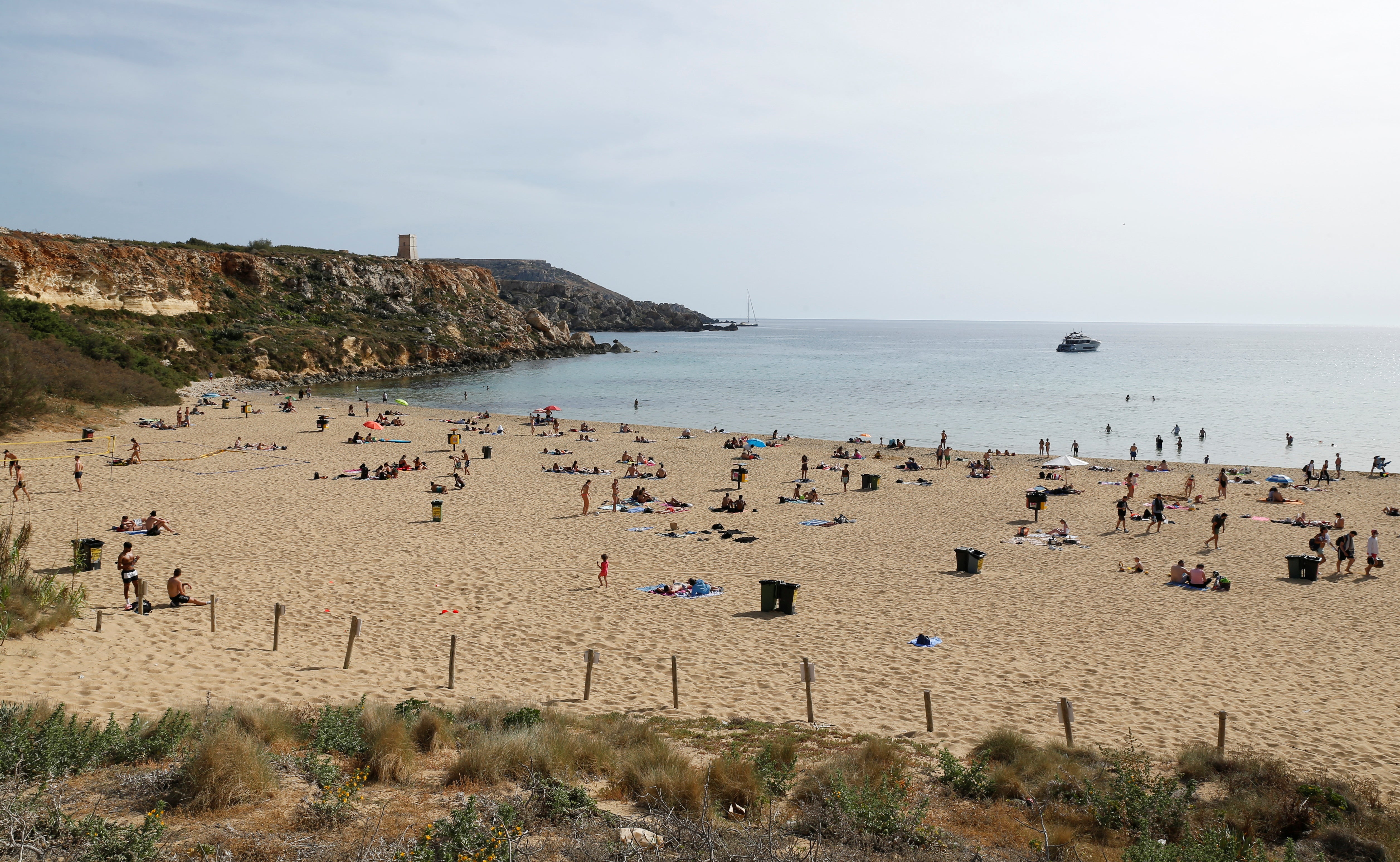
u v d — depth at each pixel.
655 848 7.76
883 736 12.91
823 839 8.48
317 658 15.89
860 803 9.03
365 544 25.78
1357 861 8.86
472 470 41.78
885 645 18.08
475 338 135.88
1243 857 8.56
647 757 10.33
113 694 12.66
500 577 22.78
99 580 20.58
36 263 82.56
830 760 11.13
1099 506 35.41
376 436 53.16
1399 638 19.02
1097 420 72.12
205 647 15.88
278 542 25.56
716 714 13.95
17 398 44.44
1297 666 17.16
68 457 39.62
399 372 113.69
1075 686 15.82
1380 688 15.97
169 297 97.75
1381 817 9.98
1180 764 11.85
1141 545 28.39
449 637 17.88
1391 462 52.41
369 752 10.07
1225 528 31.30
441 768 9.90
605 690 15.05
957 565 24.61
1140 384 107.50
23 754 8.74
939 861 8.07
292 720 11.36
